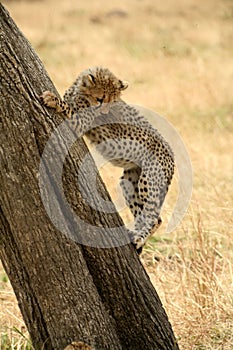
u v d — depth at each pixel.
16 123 10.52
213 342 13.33
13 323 14.35
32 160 10.59
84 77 12.71
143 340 11.34
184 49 37.81
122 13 46.31
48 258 10.71
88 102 12.71
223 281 15.03
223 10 45.97
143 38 40.28
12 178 10.57
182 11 46.75
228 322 13.77
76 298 10.80
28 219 10.64
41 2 50.00
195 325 13.65
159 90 30.48
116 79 13.09
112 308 11.22
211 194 18.94
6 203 10.66
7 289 16.06
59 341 10.84
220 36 40.25
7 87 10.51
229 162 22.28
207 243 16.28
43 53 37.09
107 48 38.03
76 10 47.22
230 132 25.70
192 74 32.56
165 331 11.58
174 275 15.52
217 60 35.38
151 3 49.00
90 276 10.98
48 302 10.80
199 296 14.33
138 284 11.38
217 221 17.27
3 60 10.52
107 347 10.94
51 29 42.50
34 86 10.70
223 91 30.17
